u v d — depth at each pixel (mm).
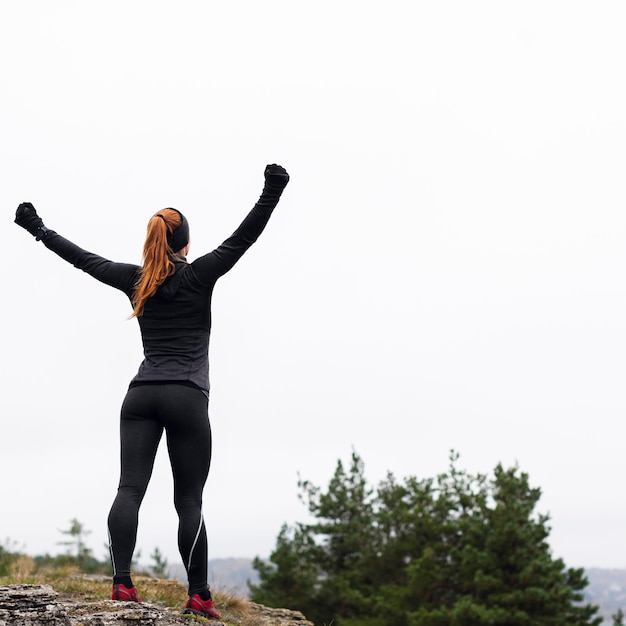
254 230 5062
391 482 33844
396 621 27141
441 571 27234
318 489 32875
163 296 5055
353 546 31516
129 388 5145
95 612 4762
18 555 11062
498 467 29078
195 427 5020
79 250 5379
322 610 30297
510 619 23719
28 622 4301
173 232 5199
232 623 6508
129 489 5027
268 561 31234
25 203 5434
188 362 5070
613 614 24906
